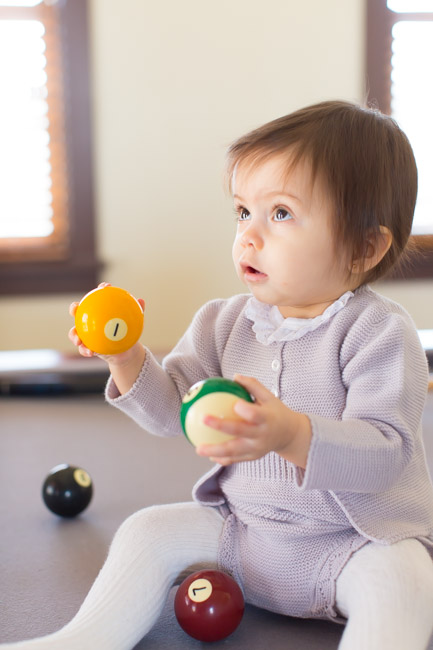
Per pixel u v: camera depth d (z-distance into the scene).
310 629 0.94
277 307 1.05
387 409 0.88
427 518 0.96
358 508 0.91
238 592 0.92
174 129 3.27
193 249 3.33
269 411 0.74
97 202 3.28
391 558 0.86
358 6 3.30
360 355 0.93
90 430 1.96
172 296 3.35
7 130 3.25
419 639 0.78
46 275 3.26
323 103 1.02
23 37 3.21
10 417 2.09
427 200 3.57
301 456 0.79
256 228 0.95
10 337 3.27
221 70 3.26
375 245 0.97
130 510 1.38
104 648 0.82
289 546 0.94
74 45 3.18
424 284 3.42
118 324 0.96
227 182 1.04
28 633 0.92
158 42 3.22
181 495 1.46
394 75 3.43
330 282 0.96
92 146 3.24
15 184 3.27
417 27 3.43
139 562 0.91
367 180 0.94
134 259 3.32
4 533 1.28
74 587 1.05
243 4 3.23
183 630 0.92
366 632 0.77
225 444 0.73
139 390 1.04
